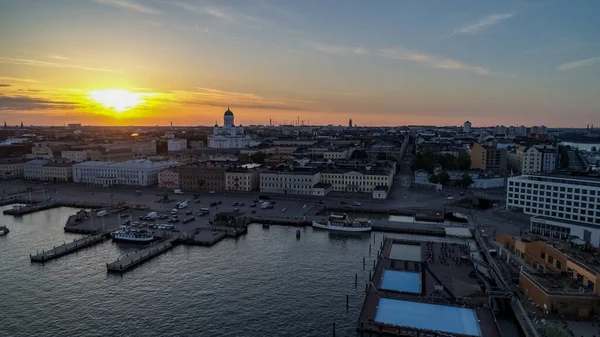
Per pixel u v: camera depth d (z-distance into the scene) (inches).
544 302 4156.0
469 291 4603.8
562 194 7263.8
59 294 4714.6
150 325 4047.7
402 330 3784.5
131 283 5012.3
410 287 4773.6
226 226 7406.5
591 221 6894.7
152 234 6786.4
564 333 3513.8
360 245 6501.0
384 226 7406.5
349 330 3966.5
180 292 4758.9
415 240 6599.4
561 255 4904.0
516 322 4121.6
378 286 4744.1
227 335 3882.9
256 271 5383.9
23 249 6314.0
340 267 5516.7
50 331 3937.0
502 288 4542.3
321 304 4471.0
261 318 4183.1
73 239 6815.9
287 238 6899.6
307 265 5595.5
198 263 5689.0
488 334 3754.9
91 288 4872.0
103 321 4116.6
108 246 6501.0
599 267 4448.8
